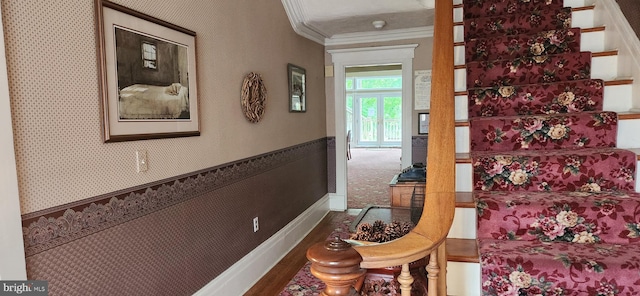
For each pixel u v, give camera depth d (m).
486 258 1.44
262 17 2.98
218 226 2.41
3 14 1.20
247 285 2.74
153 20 1.82
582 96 2.22
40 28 1.32
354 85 13.22
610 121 1.97
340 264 0.81
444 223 1.09
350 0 3.43
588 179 1.78
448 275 1.51
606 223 1.56
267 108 3.09
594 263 1.36
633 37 2.12
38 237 1.32
